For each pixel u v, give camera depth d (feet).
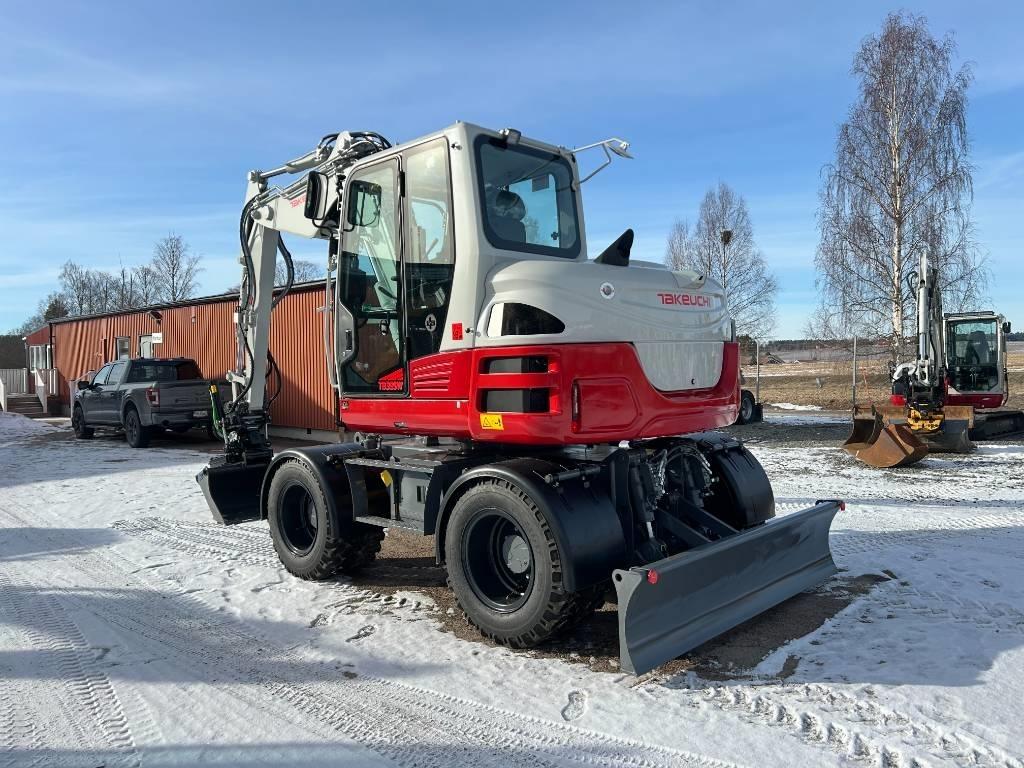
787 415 67.41
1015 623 14.58
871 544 20.75
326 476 17.97
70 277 191.21
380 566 20.07
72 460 43.34
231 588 18.16
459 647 14.16
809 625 14.79
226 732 11.01
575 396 13.47
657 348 14.92
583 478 13.91
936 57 70.28
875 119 72.18
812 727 10.73
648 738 10.52
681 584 12.97
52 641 14.76
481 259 14.67
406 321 16.21
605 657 13.55
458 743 10.57
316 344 51.19
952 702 11.32
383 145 18.75
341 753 10.35
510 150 16.02
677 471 16.70
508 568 14.26
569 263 14.29
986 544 20.62
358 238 17.69
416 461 16.21
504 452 15.84
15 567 20.27
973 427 46.62
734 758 9.92
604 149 16.74
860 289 73.77
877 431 38.75
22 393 97.86
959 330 52.85
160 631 15.29
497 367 14.12
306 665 13.46
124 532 24.31
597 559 13.11
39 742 10.75
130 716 11.56
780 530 15.40
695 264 122.42
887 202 71.92
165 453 46.65
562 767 9.87
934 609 15.47
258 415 23.18
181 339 64.64
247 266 23.18
